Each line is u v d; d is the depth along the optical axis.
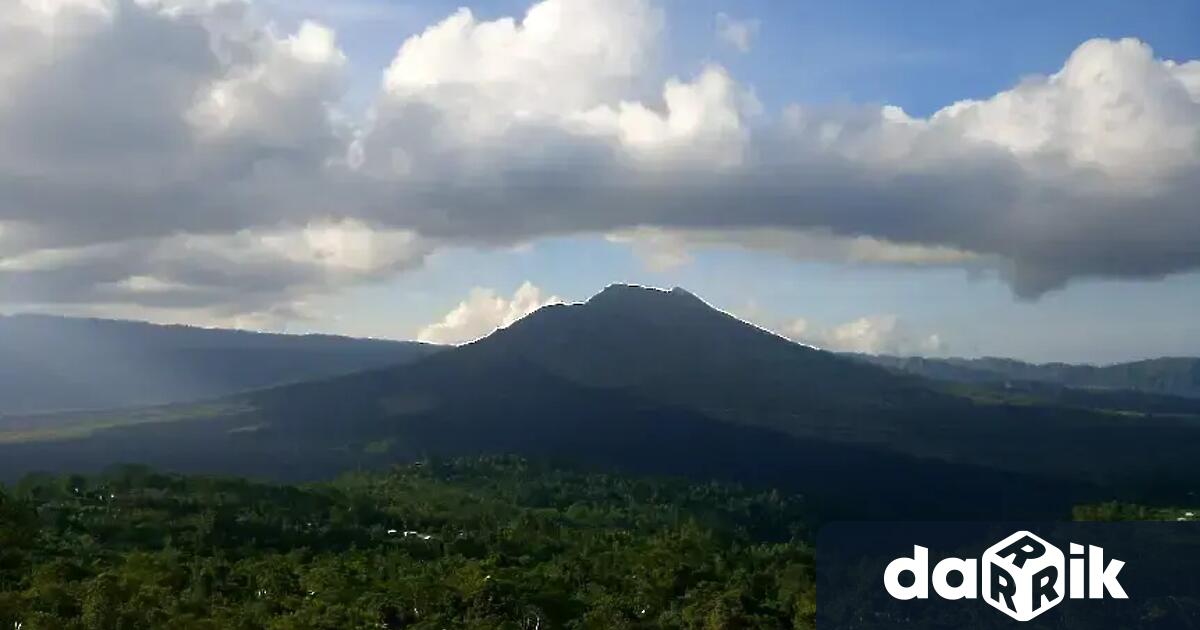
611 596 94.50
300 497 152.38
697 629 86.81
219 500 142.88
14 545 107.00
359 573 102.81
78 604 80.19
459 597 91.25
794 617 91.12
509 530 138.88
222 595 91.62
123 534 122.44
